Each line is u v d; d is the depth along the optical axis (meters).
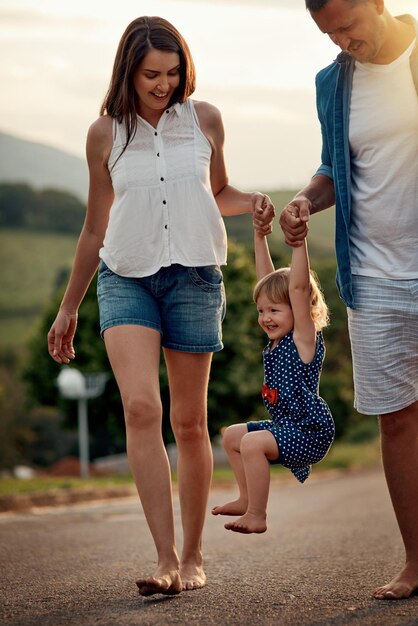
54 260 103.75
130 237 4.87
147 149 4.89
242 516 4.56
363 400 4.82
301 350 4.73
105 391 29.72
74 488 16.20
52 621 4.18
